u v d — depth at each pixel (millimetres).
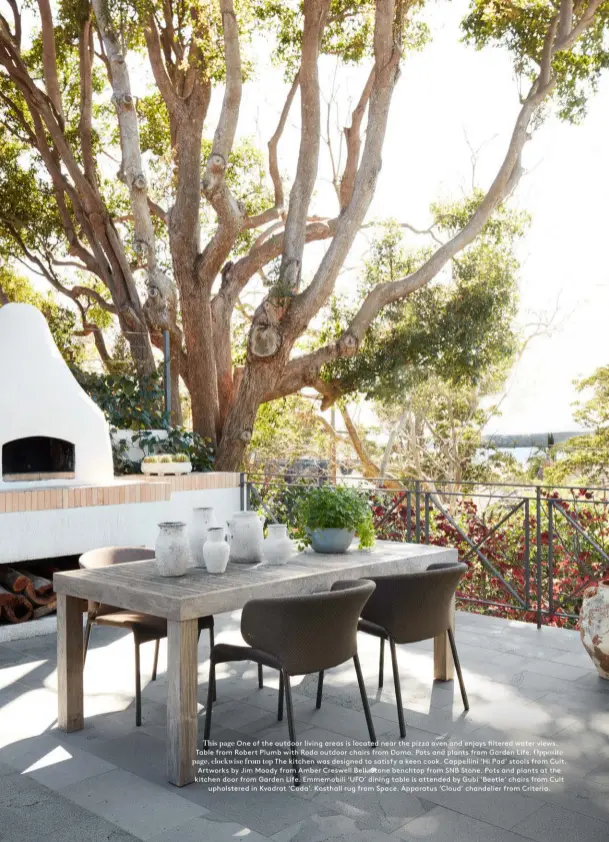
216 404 10742
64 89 13828
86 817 2865
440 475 17344
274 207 12539
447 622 3857
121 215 14562
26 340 6641
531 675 4547
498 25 10438
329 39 12211
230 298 11438
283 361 9805
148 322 10125
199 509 3975
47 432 6547
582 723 3787
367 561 4086
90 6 10938
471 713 3924
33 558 6043
